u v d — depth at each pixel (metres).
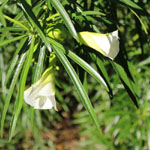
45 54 0.45
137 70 0.93
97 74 0.42
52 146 1.77
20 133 1.38
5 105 0.43
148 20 0.54
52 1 0.41
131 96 0.49
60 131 1.95
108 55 0.43
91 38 0.43
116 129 1.06
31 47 0.42
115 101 0.99
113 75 0.92
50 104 0.44
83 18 0.45
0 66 0.83
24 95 0.42
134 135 1.05
